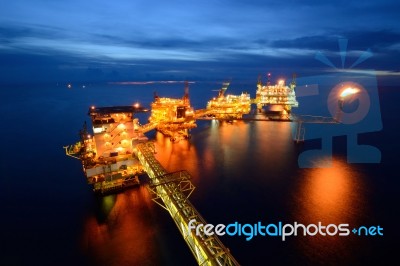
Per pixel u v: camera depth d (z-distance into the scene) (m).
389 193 58.09
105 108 61.97
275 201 55.19
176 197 36.62
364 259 38.53
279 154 87.12
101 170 55.69
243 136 112.00
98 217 49.72
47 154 87.88
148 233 45.00
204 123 140.88
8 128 126.81
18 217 50.09
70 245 42.19
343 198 56.12
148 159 53.19
